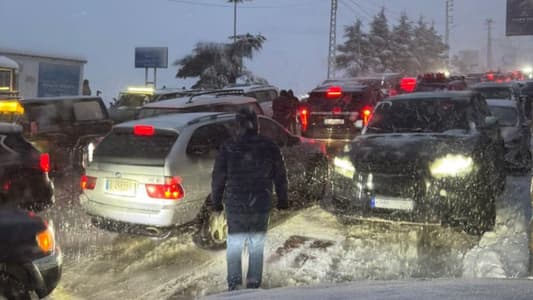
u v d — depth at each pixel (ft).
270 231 22.62
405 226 21.12
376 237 21.35
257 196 16.31
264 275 17.85
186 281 17.76
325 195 27.27
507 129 33.12
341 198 20.85
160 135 20.36
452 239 20.51
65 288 17.29
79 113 36.86
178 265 19.31
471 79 101.50
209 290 16.96
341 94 40.83
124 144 20.76
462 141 20.70
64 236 22.57
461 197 19.22
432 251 19.45
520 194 27.20
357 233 22.00
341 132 40.42
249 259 16.51
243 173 16.34
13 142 21.63
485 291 10.03
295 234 22.20
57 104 35.63
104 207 20.35
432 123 23.62
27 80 74.43
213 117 22.12
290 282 17.29
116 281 17.88
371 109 39.91
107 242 21.86
